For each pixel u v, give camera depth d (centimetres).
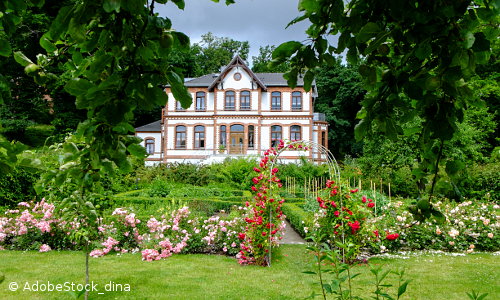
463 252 669
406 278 497
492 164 1487
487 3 111
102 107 108
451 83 121
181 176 1966
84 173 152
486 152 1964
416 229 679
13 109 2505
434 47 117
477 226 705
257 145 2586
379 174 1641
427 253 655
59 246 649
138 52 114
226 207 1190
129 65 109
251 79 2614
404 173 1504
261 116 2612
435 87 121
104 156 134
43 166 147
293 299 404
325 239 611
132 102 110
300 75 146
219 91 2622
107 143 124
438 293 437
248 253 587
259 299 406
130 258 602
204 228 671
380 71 141
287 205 1091
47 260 574
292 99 2647
